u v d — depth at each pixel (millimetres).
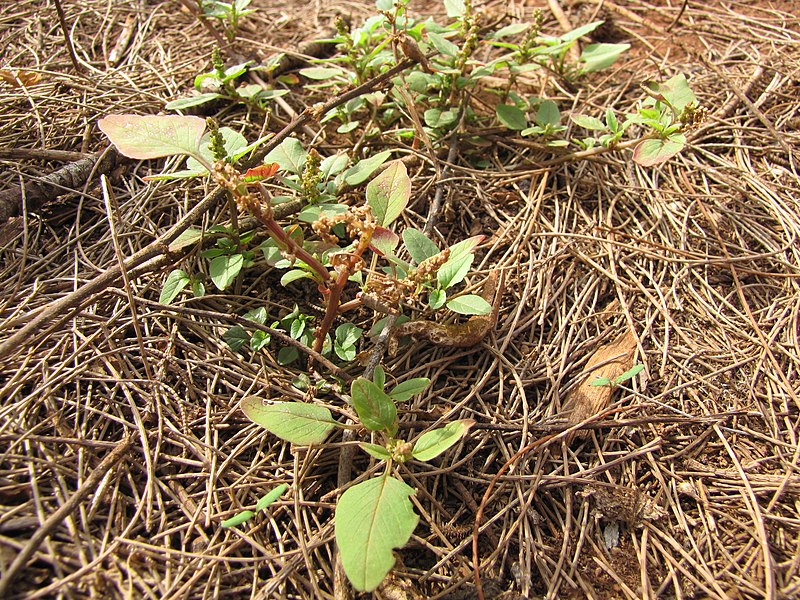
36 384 220
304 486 217
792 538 214
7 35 342
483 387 246
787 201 301
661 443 232
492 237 288
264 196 214
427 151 307
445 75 308
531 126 323
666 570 210
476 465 228
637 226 292
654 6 406
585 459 232
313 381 237
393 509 188
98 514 197
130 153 216
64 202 273
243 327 242
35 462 201
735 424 238
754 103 339
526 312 267
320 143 311
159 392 226
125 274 220
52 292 244
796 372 250
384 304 230
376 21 316
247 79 337
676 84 287
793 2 400
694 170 315
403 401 232
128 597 183
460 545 208
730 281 279
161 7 380
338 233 271
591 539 215
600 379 240
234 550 201
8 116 292
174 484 209
